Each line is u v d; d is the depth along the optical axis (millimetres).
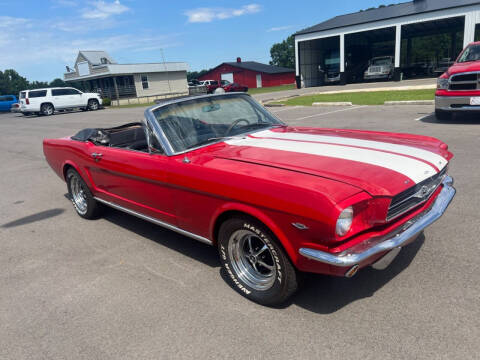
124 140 4496
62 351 2609
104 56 41562
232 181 2711
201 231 3209
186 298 3086
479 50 9383
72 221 5176
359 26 28469
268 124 4043
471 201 4406
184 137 3455
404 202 2557
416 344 2328
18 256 4199
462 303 2662
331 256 2289
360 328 2523
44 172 8477
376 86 25203
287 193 2398
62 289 3410
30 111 26641
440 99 9000
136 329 2758
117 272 3623
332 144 3188
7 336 2822
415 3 29719
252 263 2953
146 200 3734
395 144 3170
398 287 2924
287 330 2588
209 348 2490
